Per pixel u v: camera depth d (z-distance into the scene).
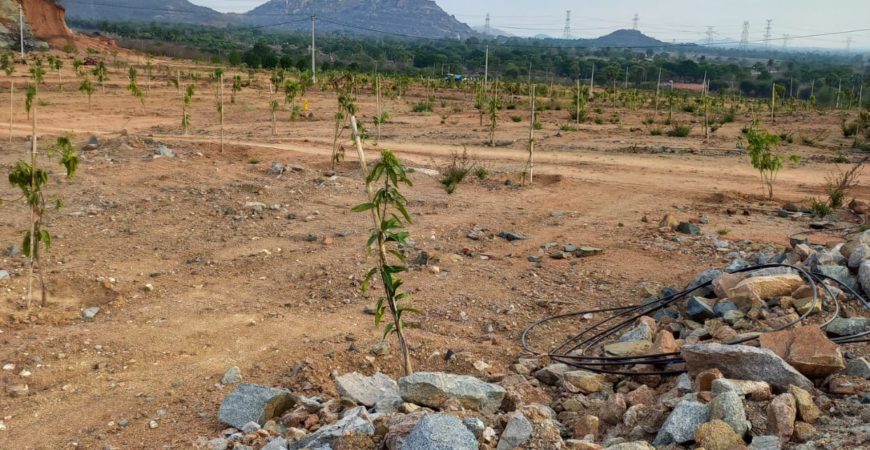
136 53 86.00
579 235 10.32
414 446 3.79
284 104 35.59
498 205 12.50
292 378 5.79
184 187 12.67
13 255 8.55
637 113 41.16
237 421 4.99
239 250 9.24
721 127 31.88
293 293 7.82
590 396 5.36
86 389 5.63
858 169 18.25
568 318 7.18
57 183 12.50
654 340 6.29
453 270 8.60
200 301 7.52
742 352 4.79
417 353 6.30
